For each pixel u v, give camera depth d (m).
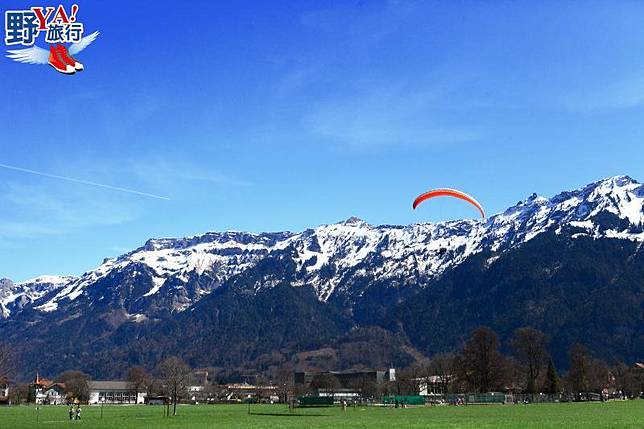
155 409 187.50
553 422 95.56
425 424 94.69
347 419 110.75
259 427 91.19
